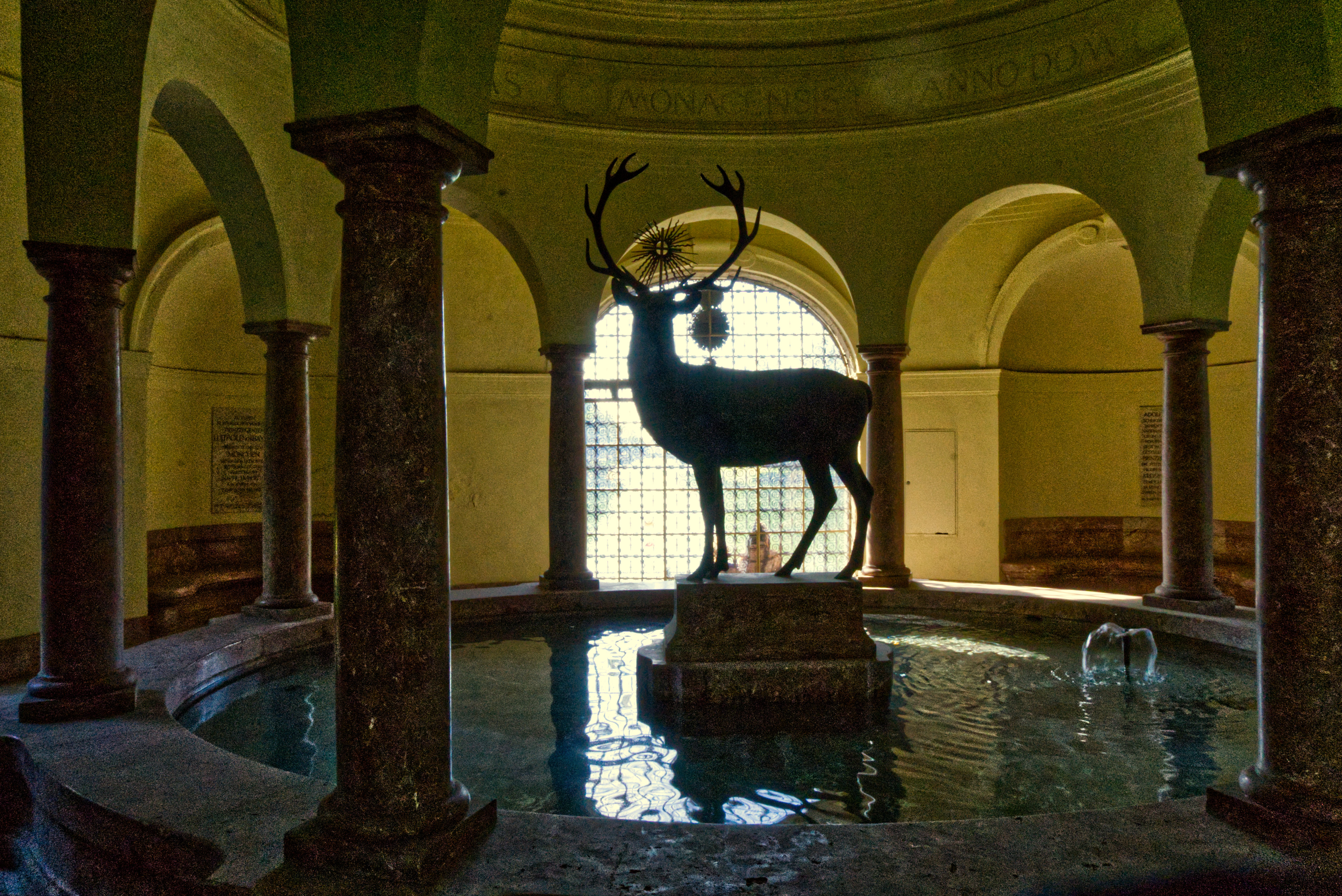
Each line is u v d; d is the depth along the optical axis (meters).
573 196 12.12
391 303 4.02
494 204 11.76
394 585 3.97
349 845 3.81
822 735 6.53
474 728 6.72
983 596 11.55
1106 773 5.71
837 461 8.02
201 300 13.61
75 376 6.42
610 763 5.96
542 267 12.03
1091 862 3.85
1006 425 16.06
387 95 3.96
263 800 4.66
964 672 8.45
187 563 13.87
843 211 12.39
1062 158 11.29
